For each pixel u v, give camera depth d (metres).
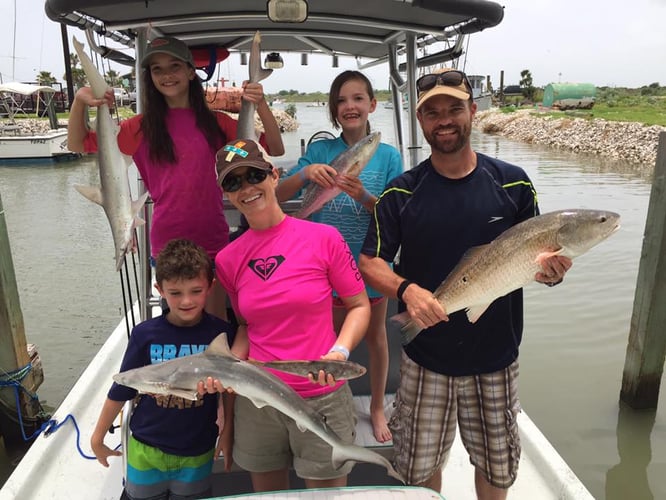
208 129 2.93
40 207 16.25
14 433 5.49
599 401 5.71
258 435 2.41
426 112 2.31
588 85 44.44
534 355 6.63
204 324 2.52
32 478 3.27
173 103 2.89
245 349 2.43
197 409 2.46
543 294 8.38
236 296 2.44
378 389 3.15
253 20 3.70
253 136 2.93
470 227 2.37
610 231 1.94
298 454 2.38
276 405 2.07
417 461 2.58
